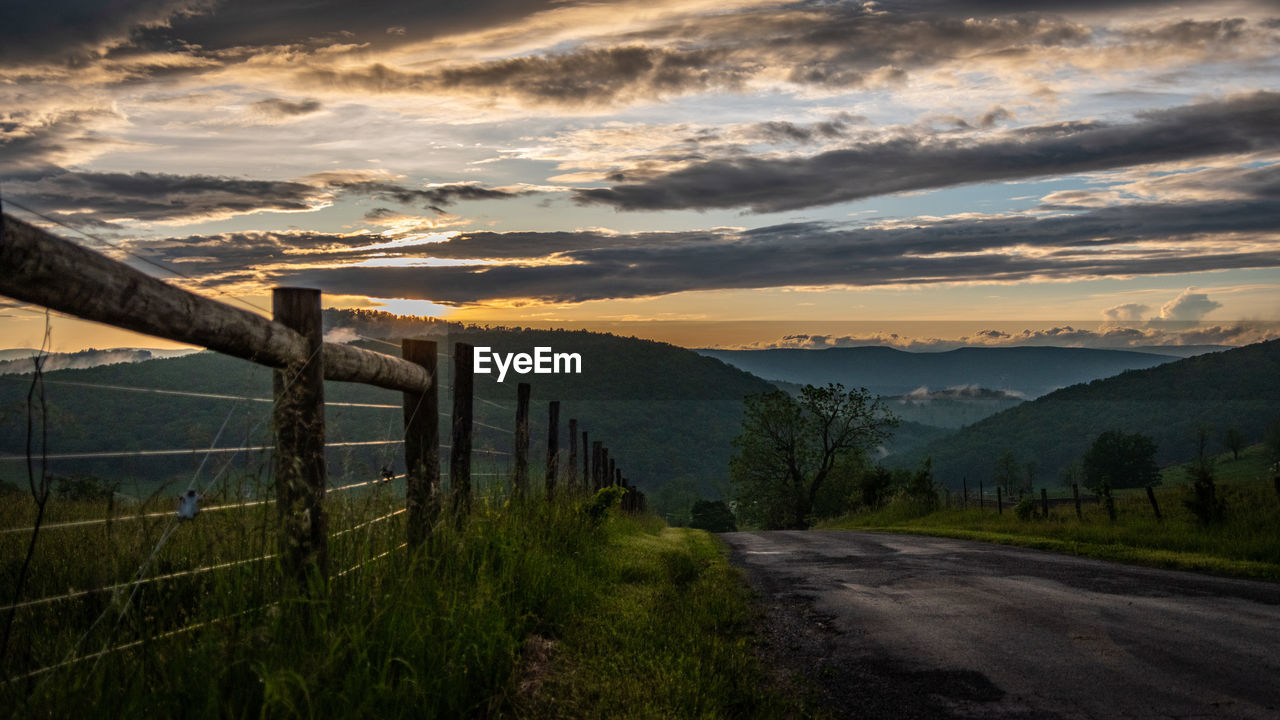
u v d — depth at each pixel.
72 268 2.26
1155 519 16.81
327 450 4.13
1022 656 5.93
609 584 8.02
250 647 3.09
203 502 3.30
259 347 3.33
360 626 3.76
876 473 43.62
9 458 2.41
